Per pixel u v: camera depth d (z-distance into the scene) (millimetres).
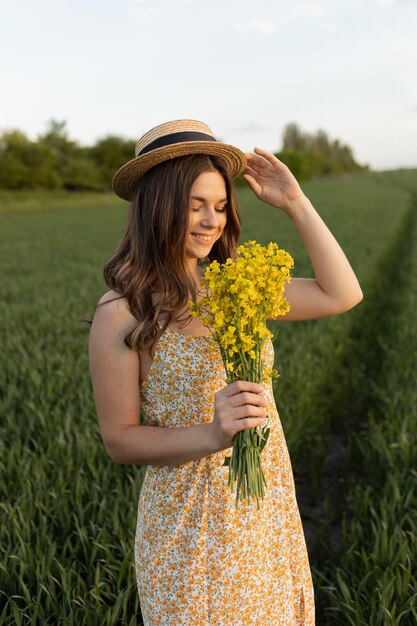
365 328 8336
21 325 8094
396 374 5789
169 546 1707
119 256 1777
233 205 1814
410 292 9836
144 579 1771
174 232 1638
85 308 9023
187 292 1662
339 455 4871
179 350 1679
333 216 25234
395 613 2625
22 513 3271
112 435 1679
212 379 1706
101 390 1683
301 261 12180
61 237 24188
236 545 1708
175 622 1715
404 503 3420
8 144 67312
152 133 1722
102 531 3051
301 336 6641
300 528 1942
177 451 1573
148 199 1679
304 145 121438
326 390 5828
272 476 1836
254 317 1590
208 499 1704
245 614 1732
